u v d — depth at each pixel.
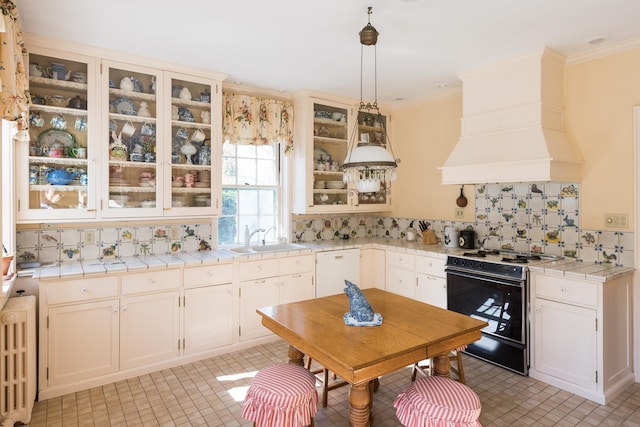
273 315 2.28
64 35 2.70
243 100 3.87
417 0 2.23
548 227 3.32
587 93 3.05
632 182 2.84
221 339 3.35
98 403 2.58
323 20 2.49
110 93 3.02
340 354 1.72
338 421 2.38
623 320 2.77
